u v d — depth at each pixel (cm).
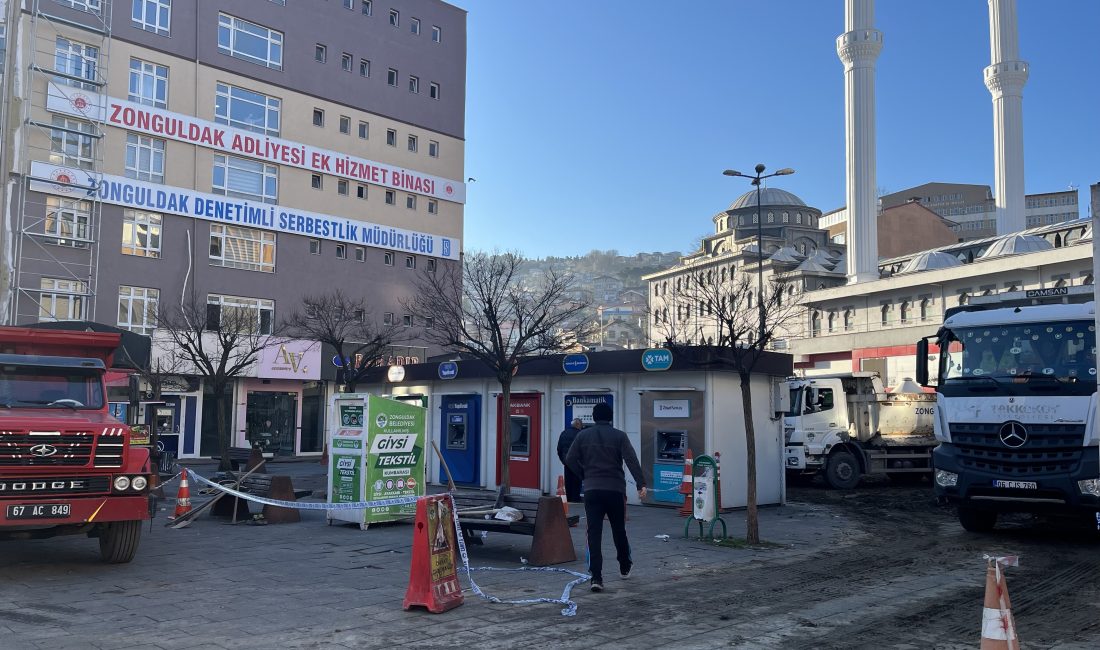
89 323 1426
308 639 641
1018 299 1310
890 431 2202
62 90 3047
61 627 667
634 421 1712
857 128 6669
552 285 2425
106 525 942
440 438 2105
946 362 1309
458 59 4497
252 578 888
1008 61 7775
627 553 899
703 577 936
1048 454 1161
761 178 3991
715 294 1872
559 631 677
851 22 6788
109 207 3155
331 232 3831
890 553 1129
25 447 849
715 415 1594
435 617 720
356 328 3631
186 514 1315
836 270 7669
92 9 3169
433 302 2528
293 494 1385
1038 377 1187
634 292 16588
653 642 647
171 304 3244
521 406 1908
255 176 3628
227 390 3422
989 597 504
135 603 760
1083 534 1327
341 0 4009
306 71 3834
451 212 4378
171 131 3347
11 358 984
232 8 3588
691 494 1498
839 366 6197
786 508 1692
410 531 1264
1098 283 879
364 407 1298
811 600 818
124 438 910
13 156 2900
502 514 1027
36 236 2958
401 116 4200
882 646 650
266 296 3588
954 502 1259
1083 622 741
